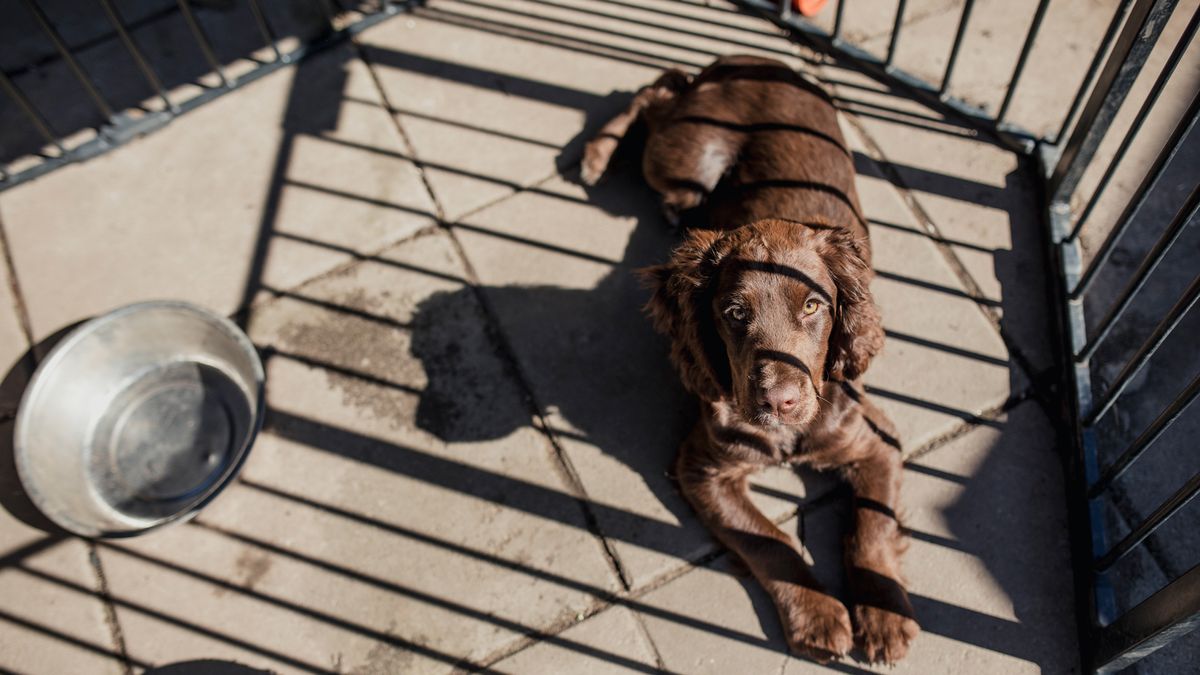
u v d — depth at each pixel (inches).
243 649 38.5
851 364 35.4
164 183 48.8
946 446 40.0
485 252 45.9
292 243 46.8
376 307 44.9
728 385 35.4
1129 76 37.6
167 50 52.6
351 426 42.4
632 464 40.8
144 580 39.9
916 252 44.1
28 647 39.0
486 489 40.8
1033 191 45.3
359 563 39.8
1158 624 31.3
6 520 41.3
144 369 43.9
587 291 44.6
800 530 39.0
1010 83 44.3
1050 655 36.4
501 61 51.1
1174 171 44.3
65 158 49.0
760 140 41.7
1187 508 37.9
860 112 48.1
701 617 37.8
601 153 46.6
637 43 51.1
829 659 36.1
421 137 49.1
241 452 39.3
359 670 38.0
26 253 47.3
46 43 53.1
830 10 51.3
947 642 36.7
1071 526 38.1
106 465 42.2
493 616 38.4
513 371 43.1
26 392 39.5
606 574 38.8
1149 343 34.0
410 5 53.1
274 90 51.1
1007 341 41.9
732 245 34.2
